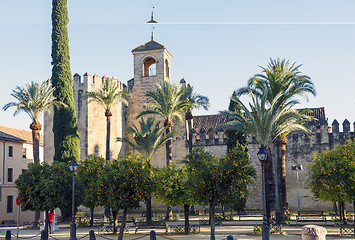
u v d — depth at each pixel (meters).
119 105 57.41
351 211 49.44
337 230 29.02
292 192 52.97
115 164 25.31
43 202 25.00
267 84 32.16
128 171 24.00
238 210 44.38
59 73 45.28
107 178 23.98
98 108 54.03
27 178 25.41
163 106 43.59
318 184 28.30
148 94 44.66
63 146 43.97
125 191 23.86
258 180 53.66
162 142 42.25
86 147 52.25
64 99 44.97
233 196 22.05
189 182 23.09
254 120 29.73
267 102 32.25
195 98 47.38
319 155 29.42
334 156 26.89
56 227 33.88
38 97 40.47
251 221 38.38
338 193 25.58
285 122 31.23
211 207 22.77
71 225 23.27
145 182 24.12
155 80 59.41
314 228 18.59
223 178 22.08
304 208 52.38
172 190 27.67
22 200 25.45
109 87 47.25
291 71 33.53
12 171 51.69
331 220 36.12
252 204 53.31
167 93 43.56
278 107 29.91
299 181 53.06
